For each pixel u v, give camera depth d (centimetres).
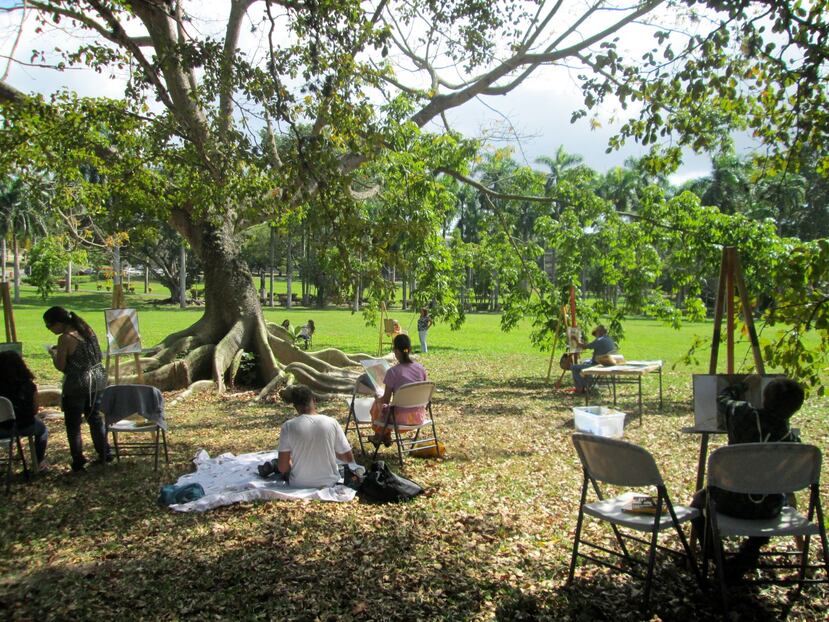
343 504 605
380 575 449
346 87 861
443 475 710
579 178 1577
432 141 1506
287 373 1397
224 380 1448
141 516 580
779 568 427
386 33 893
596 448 416
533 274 1638
